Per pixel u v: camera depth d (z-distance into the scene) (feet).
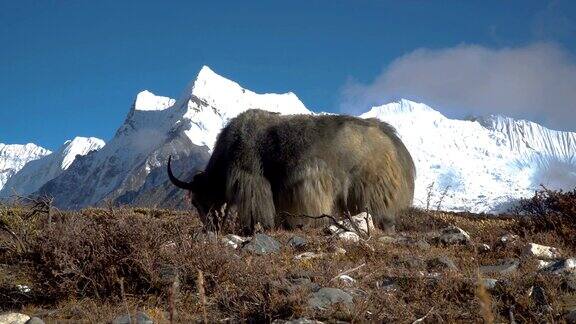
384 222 64.75
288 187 59.67
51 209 50.34
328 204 60.85
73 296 33.12
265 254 40.01
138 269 33.73
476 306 29.68
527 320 28.09
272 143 60.23
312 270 35.94
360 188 63.36
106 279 33.27
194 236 36.68
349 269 36.06
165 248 35.37
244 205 58.59
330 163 61.31
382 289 31.76
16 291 34.78
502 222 66.95
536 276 32.63
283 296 30.17
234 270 33.73
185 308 30.91
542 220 53.62
